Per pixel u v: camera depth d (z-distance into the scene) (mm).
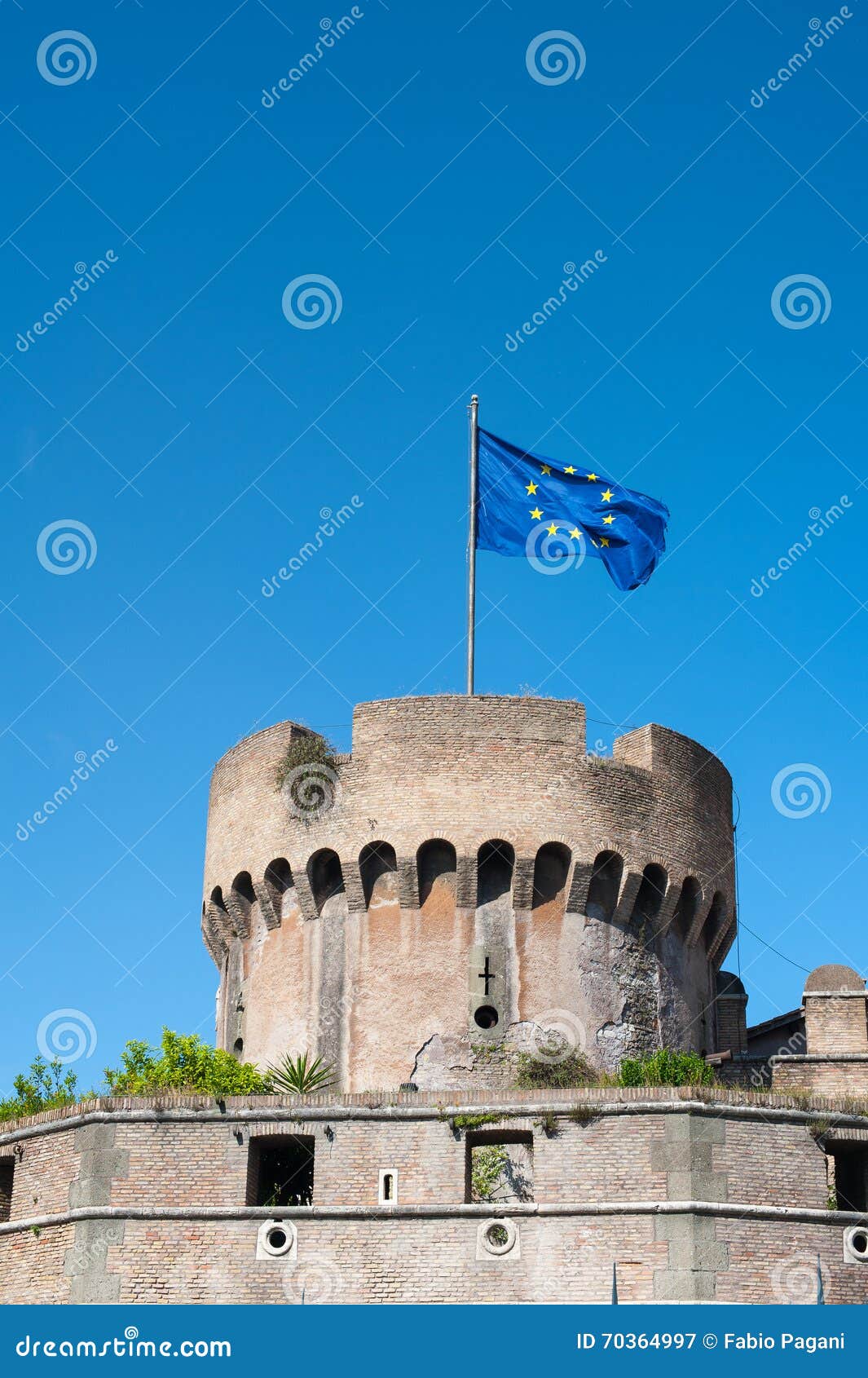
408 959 51250
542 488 57219
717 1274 42438
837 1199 45938
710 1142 43531
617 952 52156
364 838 52031
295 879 52844
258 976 53594
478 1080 49969
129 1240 44156
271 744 54531
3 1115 49312
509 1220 43438
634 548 56625
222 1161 44844
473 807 51938
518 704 52906
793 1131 44406
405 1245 43500
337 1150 44562
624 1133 43750
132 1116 45312
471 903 51562
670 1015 52719
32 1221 45688
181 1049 49031
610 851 52250
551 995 50969
